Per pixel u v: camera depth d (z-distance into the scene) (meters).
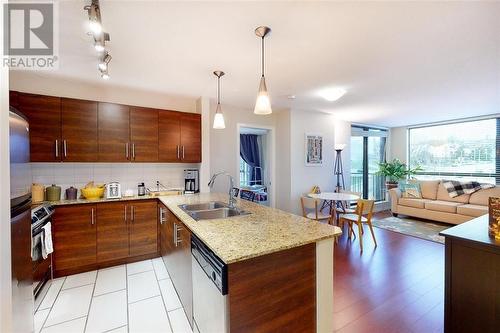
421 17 1.64
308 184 4.73
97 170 3.17
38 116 2.56
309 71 2.60
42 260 2.19
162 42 1.98
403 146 6.30
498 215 1.39
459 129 5.32
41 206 2.26
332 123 5.09
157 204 3.08
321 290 1.46
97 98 3.13
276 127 4.87
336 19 1.67
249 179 6.21
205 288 1.42
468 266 1.41
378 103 4.01
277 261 1.29
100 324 1.83
